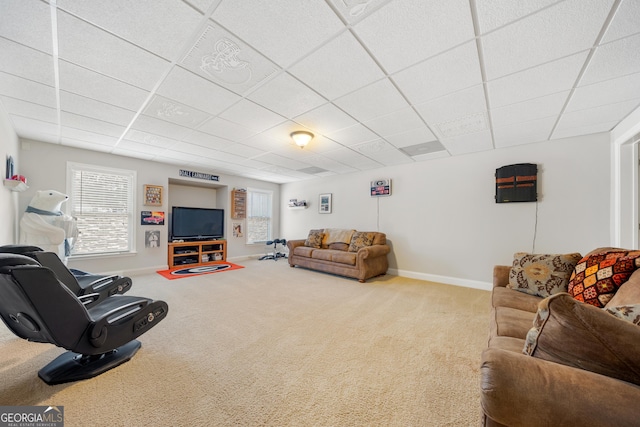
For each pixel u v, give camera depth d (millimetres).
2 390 1436
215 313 2695
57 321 1345
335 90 2160
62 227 3225
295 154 4191
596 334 719
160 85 2082
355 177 5535
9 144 2846
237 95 2248
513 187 3572
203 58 1743
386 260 4793
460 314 2721
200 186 6160
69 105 2438
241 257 6340
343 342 2072
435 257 4336
